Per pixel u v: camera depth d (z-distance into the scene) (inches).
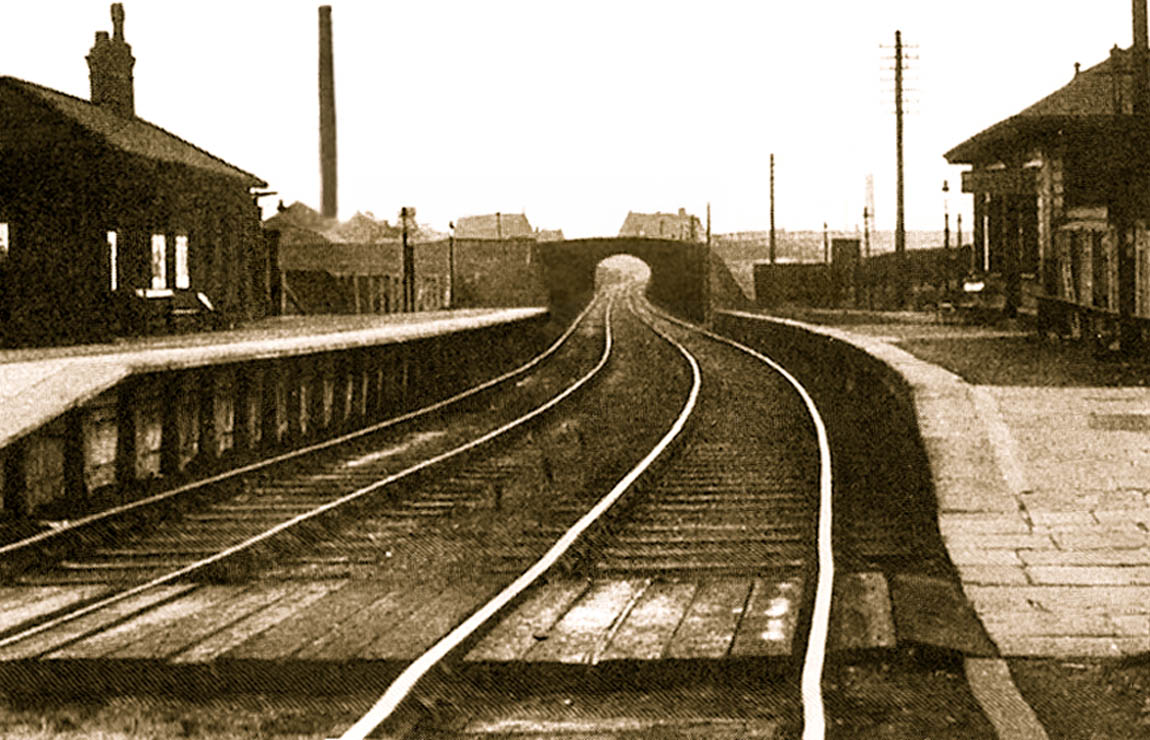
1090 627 267.0
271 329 1331.2
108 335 1106.7
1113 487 409.1
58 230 1071.6
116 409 510.9
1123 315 772.6
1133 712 219.9
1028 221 1275.8
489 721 224.1
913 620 268.8
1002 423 504.1
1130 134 768.9
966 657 249.9
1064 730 212.7
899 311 1974.7
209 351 587.2
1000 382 637.3
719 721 219.5
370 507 452.4
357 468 571.2
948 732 212.4
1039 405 553.9
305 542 388.8
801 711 219.1
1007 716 215.3
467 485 511.2
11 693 250.1
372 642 267.7
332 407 758.5
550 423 767.7
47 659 255.4
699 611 290.7
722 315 2176.4
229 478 497.4
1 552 357.1
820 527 358.6
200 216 1366.9
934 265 2471.7
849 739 209.3
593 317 2913.4
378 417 844.6
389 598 313.7
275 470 541.3
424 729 217.5
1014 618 275.3
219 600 318.0
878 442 601.0
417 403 954.1
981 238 1470.2
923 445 469.4
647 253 3740.2
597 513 393.7
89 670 253.8
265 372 661.9
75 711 238.1
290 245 3326.8
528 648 256.4
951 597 295.1
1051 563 323.6
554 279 3754.9
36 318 1027.9
